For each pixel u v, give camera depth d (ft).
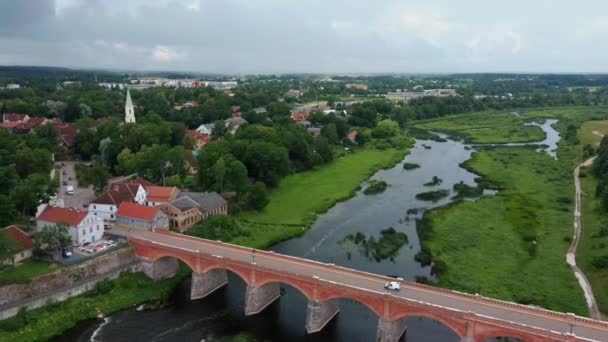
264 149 627.46
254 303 336.08
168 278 391.45
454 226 492.13
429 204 577.84
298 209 558.97
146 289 370.94
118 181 580.71
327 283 303.68
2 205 401.90
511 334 254.27
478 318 260.62
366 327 322.14
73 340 307.37
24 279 324.80
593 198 572.92
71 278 349.20
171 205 463.83
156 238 404.57
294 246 456.86
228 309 348.59
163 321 330.75
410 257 426.51
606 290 351.87
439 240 457.68
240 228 480.23
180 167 597.93
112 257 375.04
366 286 309.01
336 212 557.74
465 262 409.69
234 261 339.36
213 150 601.21
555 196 593.01
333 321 328.49
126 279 372.99
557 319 268.41
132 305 351.46
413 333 311.06
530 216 519.60
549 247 438.40
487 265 403.54
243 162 629.51
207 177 568.82
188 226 472.85
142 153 611.47
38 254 364.99
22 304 318.24
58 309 330.75
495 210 542.57
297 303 357.00
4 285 315.37
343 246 453.99
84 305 339.57
